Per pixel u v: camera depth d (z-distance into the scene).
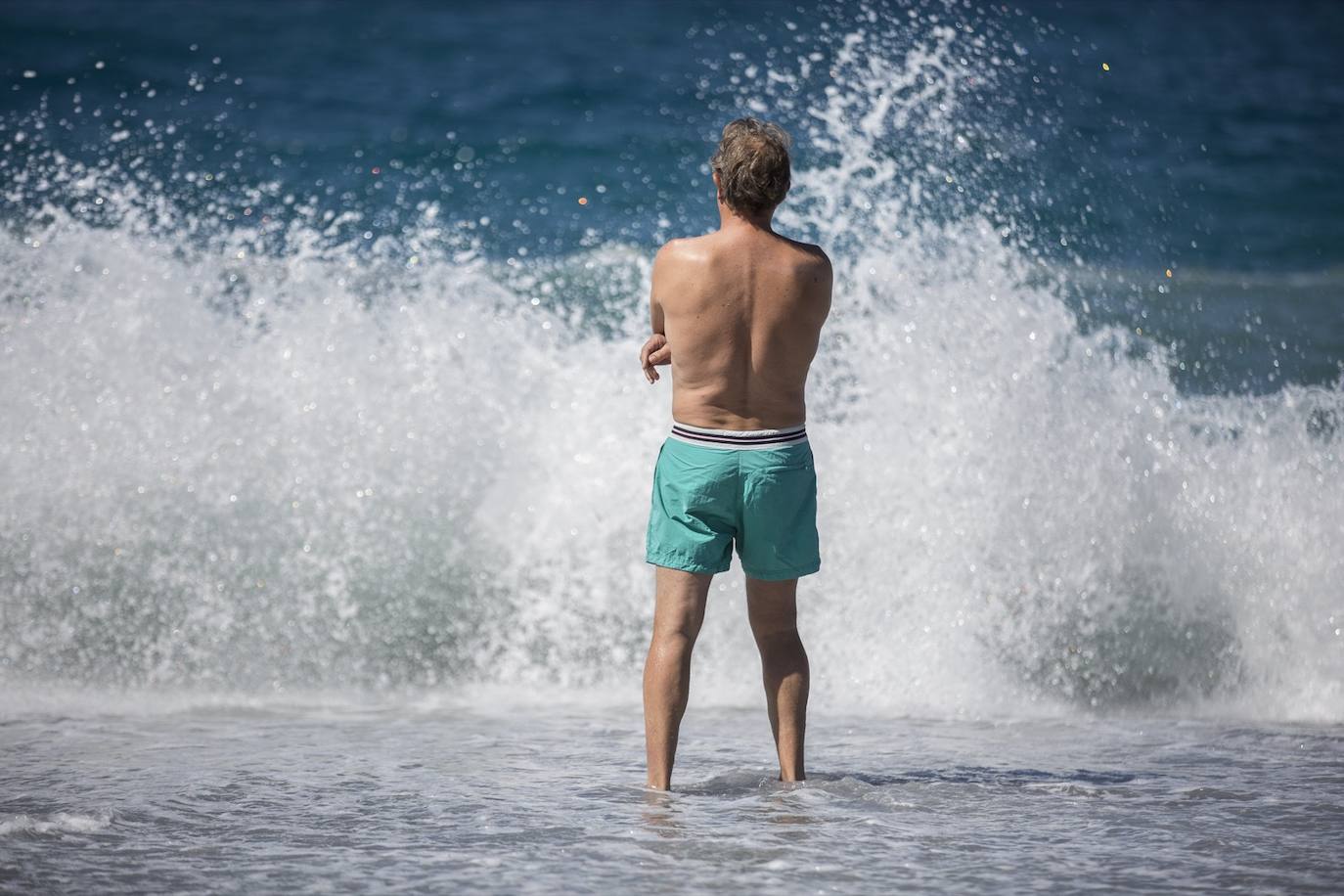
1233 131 75.31
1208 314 37.78
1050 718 19.94
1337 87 90.88
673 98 75.19
